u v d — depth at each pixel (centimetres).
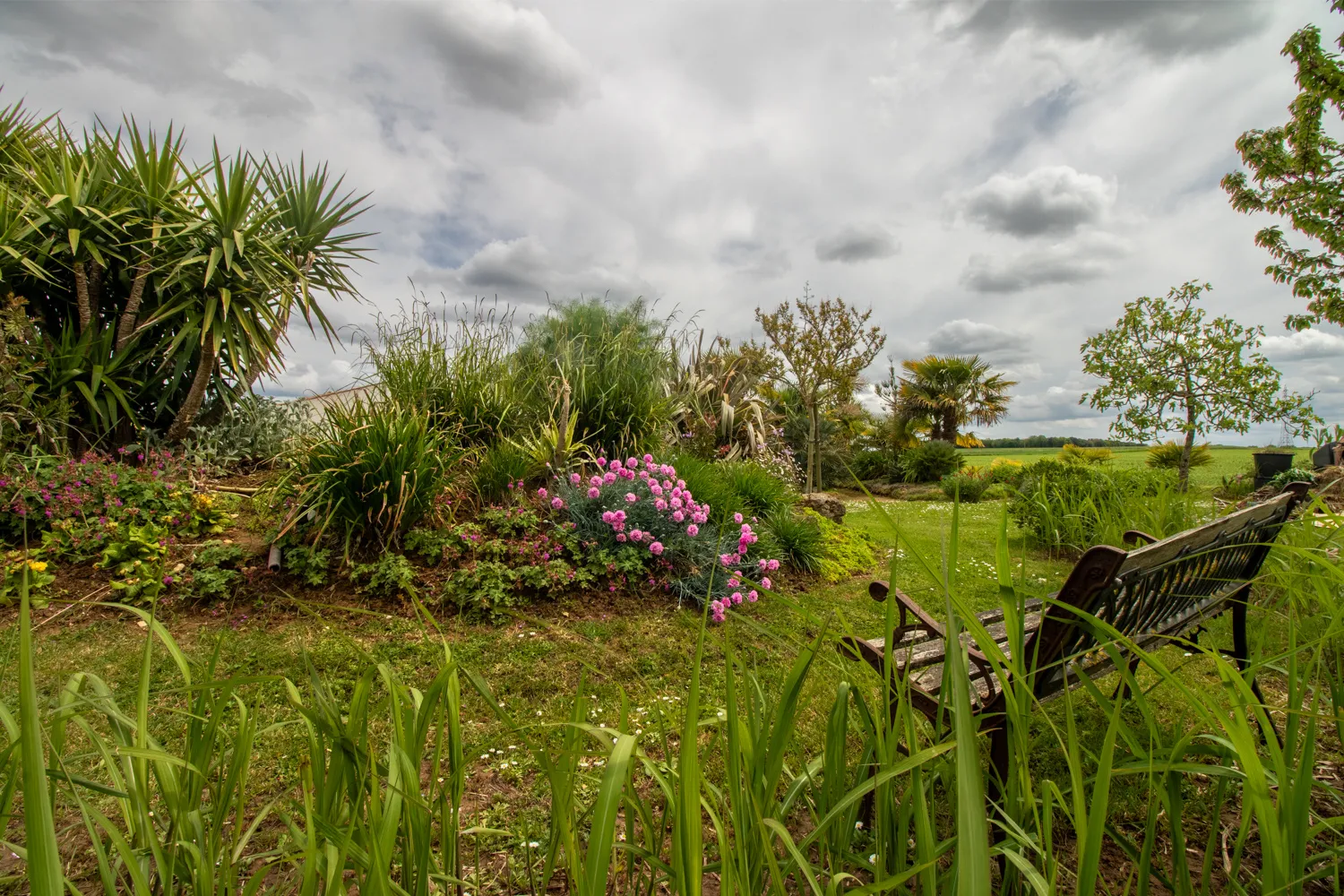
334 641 318
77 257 576
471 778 208
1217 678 262
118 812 160
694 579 420
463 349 590
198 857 92
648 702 263
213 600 357
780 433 1142
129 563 373
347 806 105
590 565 420
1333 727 214
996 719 150
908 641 221
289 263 665
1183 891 102
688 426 850
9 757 81
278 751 213
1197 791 191
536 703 268
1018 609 113
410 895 96
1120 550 136
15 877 144
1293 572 169
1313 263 981
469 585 371
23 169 605
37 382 536
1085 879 82
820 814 118
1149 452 1628
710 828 182
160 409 609
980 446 2430
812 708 202
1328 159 946
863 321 1567
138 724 95
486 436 568
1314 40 924
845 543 628
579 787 188
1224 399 1062
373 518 402
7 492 400
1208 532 181
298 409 700
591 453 544
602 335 710
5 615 333
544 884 108
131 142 627
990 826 141
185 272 600
